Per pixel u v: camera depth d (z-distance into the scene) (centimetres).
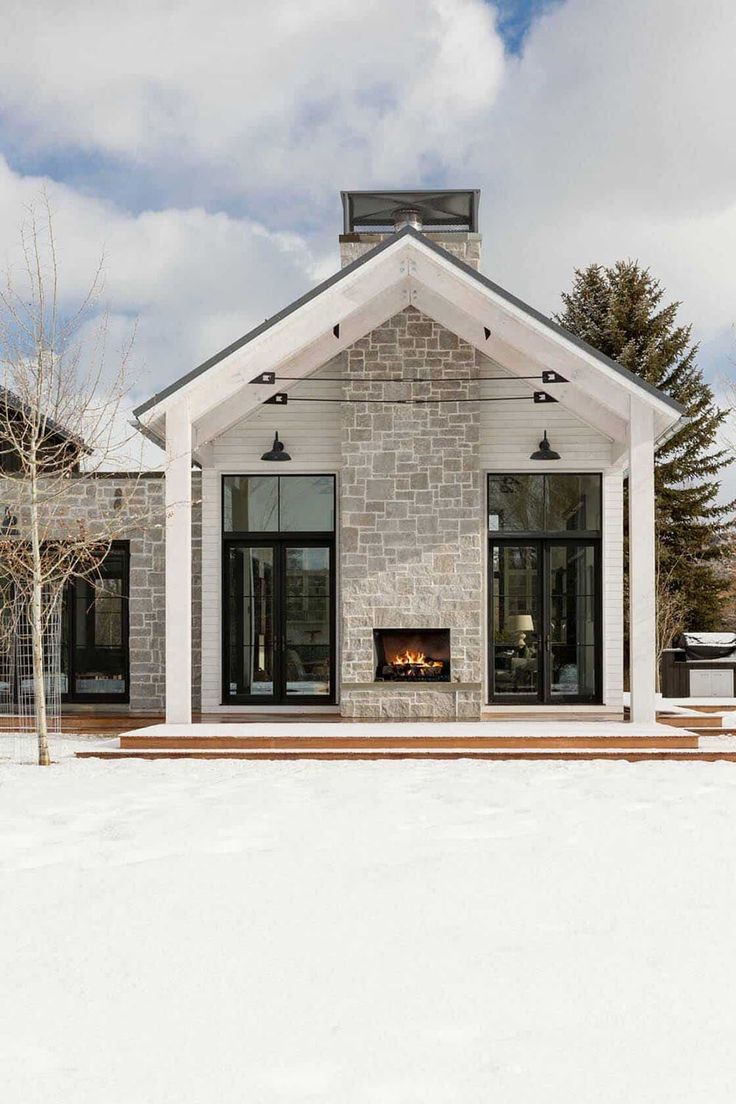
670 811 834
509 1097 352
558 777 1027
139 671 1625
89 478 1611
